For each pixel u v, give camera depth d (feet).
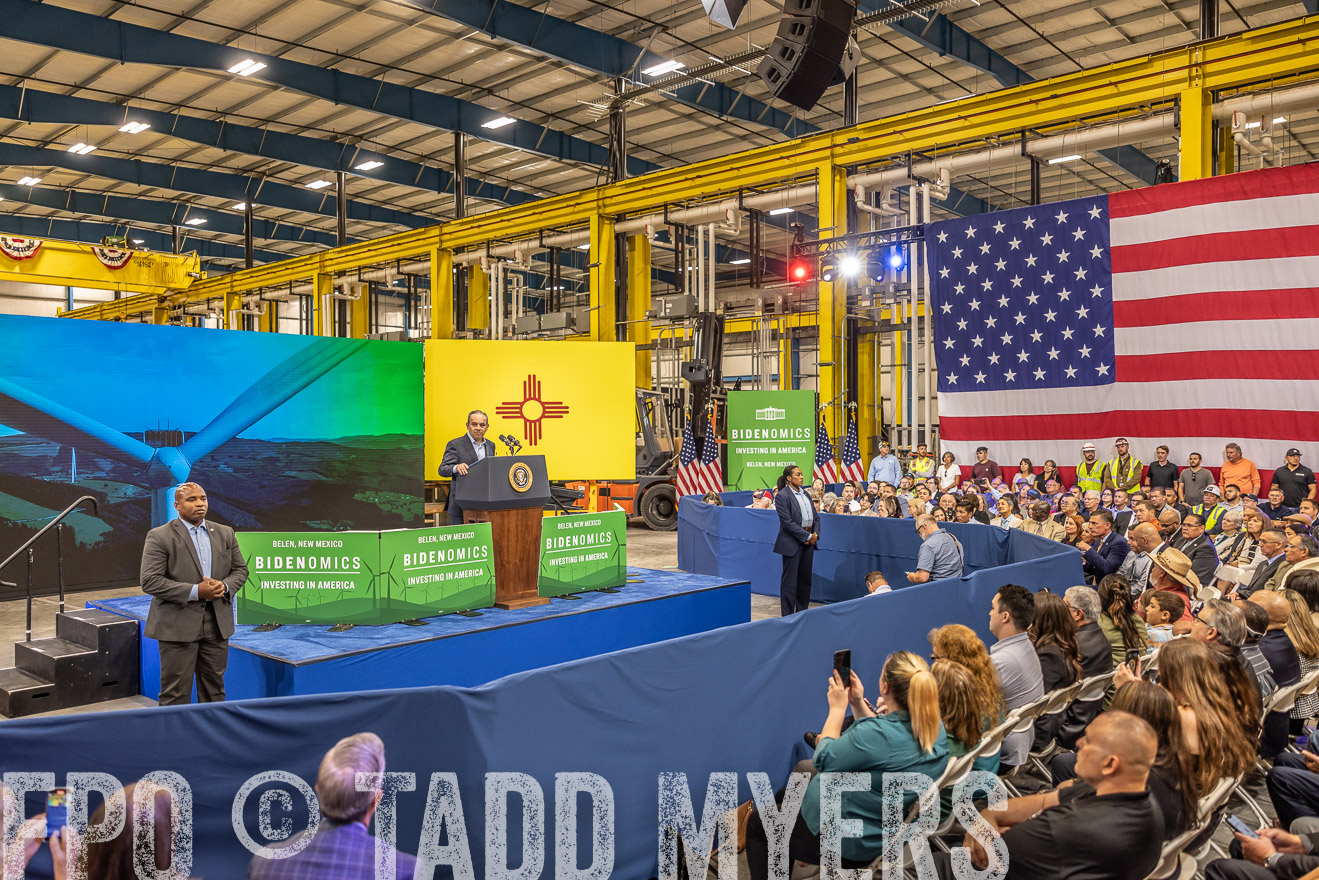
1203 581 23.66
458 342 45.39
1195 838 9.84
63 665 20.07
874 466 47.19
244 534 19.13
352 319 90.89
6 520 32.37
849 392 52.60
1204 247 35.01
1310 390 32.58
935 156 51.49
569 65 59.11
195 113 66.44
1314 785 11.42
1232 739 10.27
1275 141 65.92
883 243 48.39
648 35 56.13
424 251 72.64
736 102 62.75
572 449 46.73
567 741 11.27
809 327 92.58
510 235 67.31
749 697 13.70
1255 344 33.78
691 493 44.75
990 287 41.01
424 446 45.37
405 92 61.67
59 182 81.35
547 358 46.44
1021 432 40.19
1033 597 14.73
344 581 19.36
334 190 86.28
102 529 34.76
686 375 53.26
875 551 31.19
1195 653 10.73
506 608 21.45
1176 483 35.42
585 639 21.58
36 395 33.19
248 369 39.34
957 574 25.00
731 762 13.42
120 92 61.82
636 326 65.77
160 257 83.41
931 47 51.52
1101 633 15.66
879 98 65.51
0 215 91.15
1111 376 37.68
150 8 50.88
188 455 37.40
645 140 74.43
